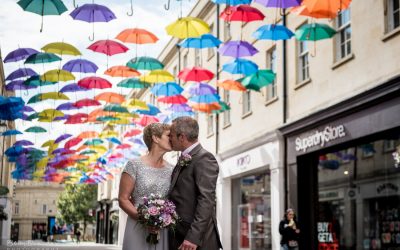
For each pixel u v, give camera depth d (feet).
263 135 69.62
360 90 49.88
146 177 17.88
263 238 72.64
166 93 62.18
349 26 54.54
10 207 197.47
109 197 199.82
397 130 45.96
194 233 16.57
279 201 65.10
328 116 54.60
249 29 79.10
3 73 132.77
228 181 87.10
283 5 38.09
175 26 43.32
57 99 64.80
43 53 49.37
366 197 55.01
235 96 84.28
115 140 101.55
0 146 147.23
